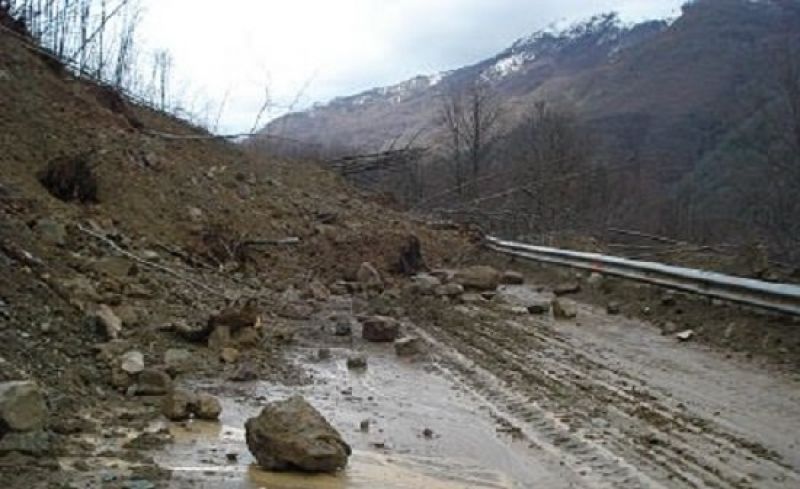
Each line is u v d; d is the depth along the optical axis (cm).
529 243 2169
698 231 3525
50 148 1384
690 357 1018
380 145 3144
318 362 998
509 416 799
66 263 1058
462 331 1192
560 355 1045
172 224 1459
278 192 1964
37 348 791
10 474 552
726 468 655
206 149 1988
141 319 991
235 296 1250
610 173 3916
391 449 702
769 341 1024
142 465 604
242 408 788
